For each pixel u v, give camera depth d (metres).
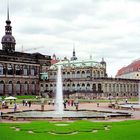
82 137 43.31
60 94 121.69
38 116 72.38
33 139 41.50
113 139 41.62
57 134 46.19
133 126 54.97
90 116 69.75
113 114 77.56
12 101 148.62
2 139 41.22
